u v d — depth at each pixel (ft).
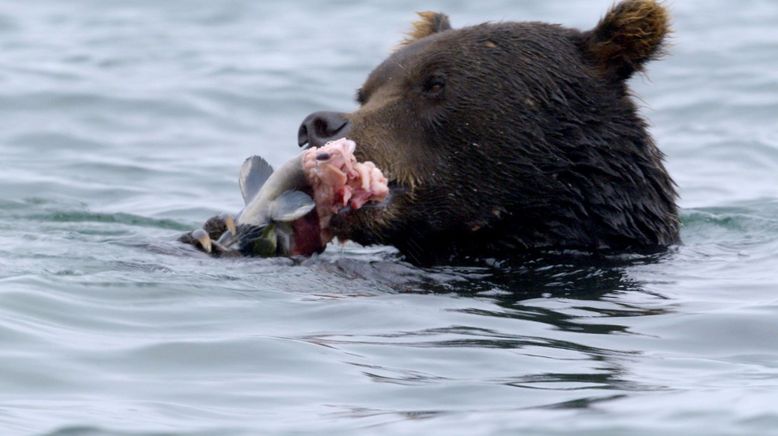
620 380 45.42
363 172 59.52
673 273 61.57
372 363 46.98
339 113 64.18
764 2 152.15
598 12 143.02
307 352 47.70
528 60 65.36
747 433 38.99
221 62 127.44
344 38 138.72
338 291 56.80
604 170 64.44
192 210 84.02
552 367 46.98
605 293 57.93
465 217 64.75
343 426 40.68
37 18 149.28
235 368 46.16
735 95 115.96
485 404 42.83
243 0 157.58
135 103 112.47
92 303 52.44
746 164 99.45
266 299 54.39
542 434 39.45
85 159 97.71
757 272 61.87
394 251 69.92
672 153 102.12
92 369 45.60
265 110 112.78
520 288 58.95
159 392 43.78
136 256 59.77
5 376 44.50
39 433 39.55
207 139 105.50
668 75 122.62
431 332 50.96
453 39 66.44
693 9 149.18
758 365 47.37
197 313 52.08
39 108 110.22
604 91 65.41
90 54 130.62
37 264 58.03
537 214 64.95
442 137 64.44
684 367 47.09
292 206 59.31
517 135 64.23
